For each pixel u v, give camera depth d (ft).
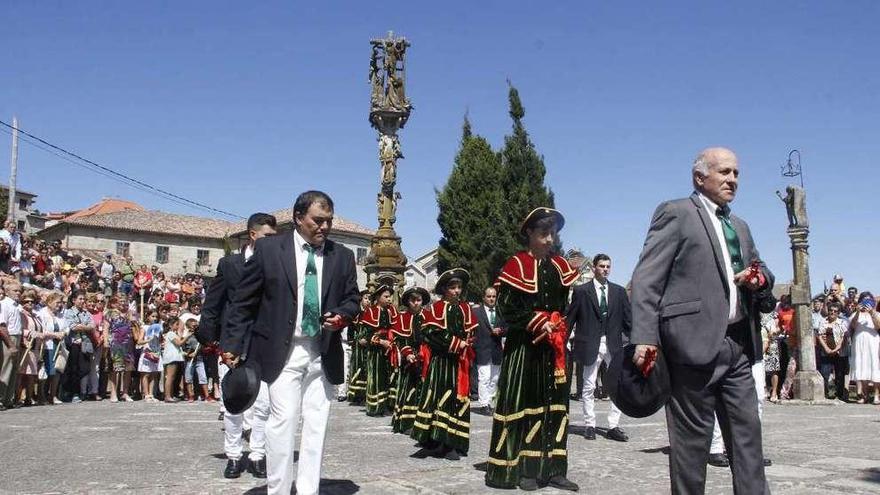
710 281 13.48
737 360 13.52
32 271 70.79
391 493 18.62
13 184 139.85
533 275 19.65
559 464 19.34
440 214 137.69
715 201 14.17
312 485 16.76
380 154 65.31
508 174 134.72
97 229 179.42
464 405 24.61
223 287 21.53
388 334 38.70
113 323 51.44
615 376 13.76
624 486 19.65
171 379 51.70
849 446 27.53
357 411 42.22
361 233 174.09
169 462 23.30
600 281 30.30
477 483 20.03
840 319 52.70
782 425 34.94
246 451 25.31
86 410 42.60
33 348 45.19
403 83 65.16
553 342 19.27
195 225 196.13
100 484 19.60
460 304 25.49
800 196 51.29
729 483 20.56
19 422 35.14
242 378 15.98
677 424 13.64
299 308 16.67
